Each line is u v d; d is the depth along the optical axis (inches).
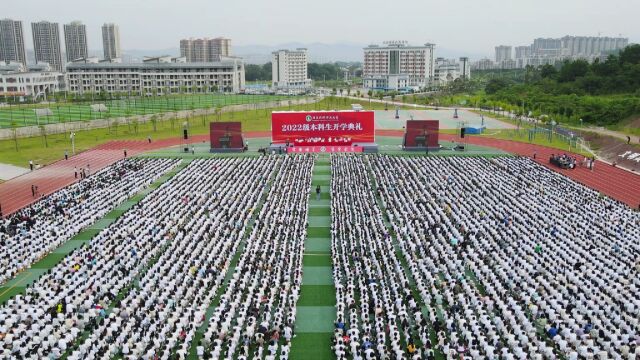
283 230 2336.4
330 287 1920.5
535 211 2642.7
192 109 7263.8
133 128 5964.6
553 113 6122.1
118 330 1526.8
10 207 2952.8
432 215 2544.3
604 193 3248.0
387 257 1999.3
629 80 6973.4
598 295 1700.3
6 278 1966.0
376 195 3026.6
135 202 2997.0
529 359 1427.2
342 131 4308.6
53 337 1496.1
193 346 1537.9
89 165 3959.2
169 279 1852.9
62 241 2329.0
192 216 2591.0
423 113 7677.2
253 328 1528.1
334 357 1494.8
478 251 2076.8
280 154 4296.3
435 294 1758.1
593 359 1393.9
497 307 1641.2
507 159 4062.5
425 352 1441.9
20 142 5039.4
